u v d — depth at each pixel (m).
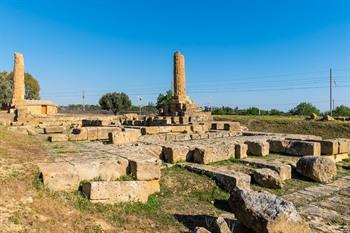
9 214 6.20
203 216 7.87
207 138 19.16
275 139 16.11
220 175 10.00
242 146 13.45
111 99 66.38
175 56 32.12
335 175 11.34
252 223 6.29
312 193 9.73
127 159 9.80
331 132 34.38
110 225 6.95
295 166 11.98
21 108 34.03
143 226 7.14
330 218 7.60
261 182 10.42
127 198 8.31
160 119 27.33
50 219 6.50
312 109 65.62
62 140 17.11
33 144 14.70
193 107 31.30
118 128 18.98
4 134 15.27
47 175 8.19
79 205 7.66
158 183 9.49
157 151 12.78
